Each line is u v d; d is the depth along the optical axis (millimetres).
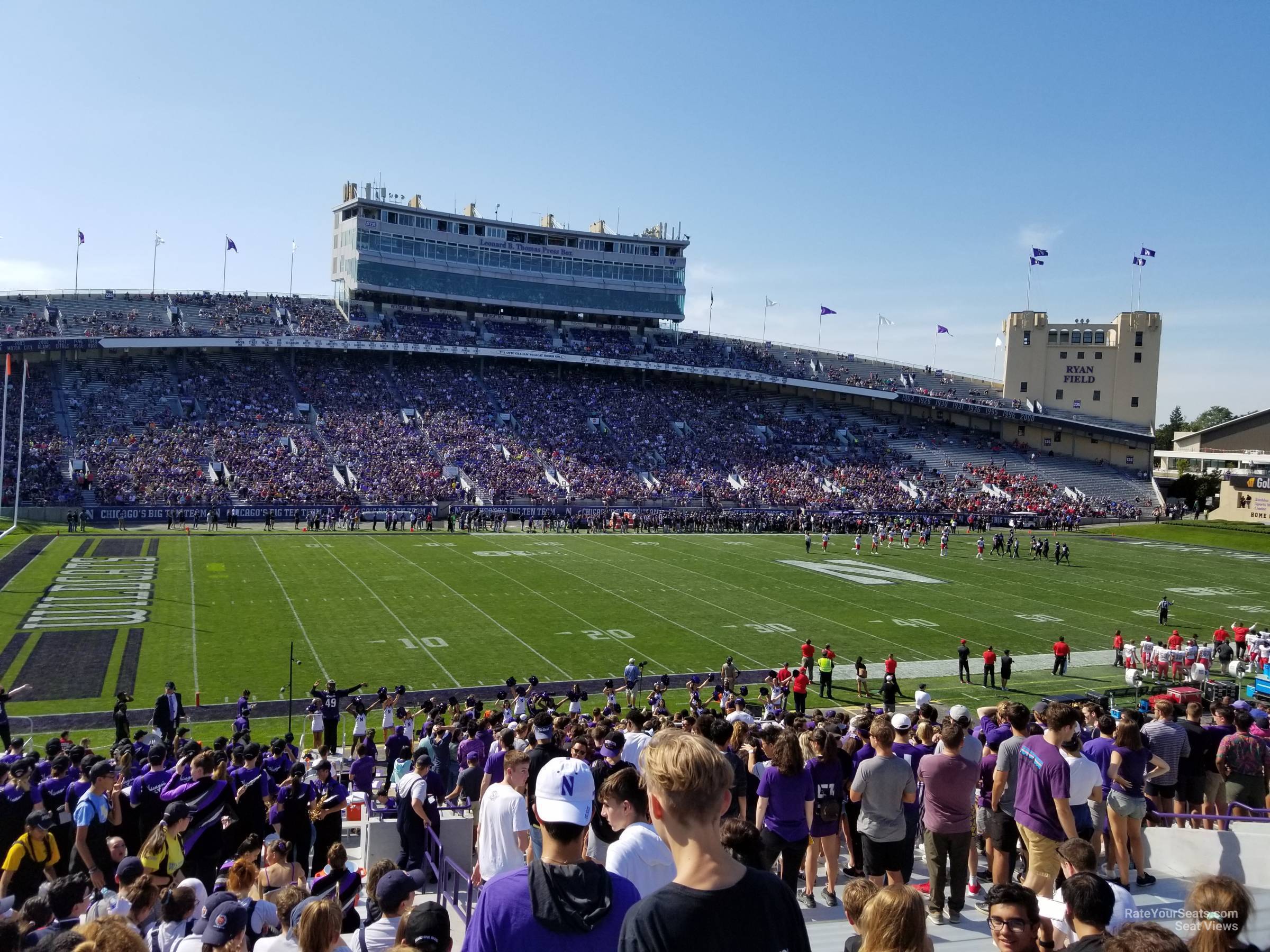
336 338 78688
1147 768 10766
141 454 61719
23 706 25359
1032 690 30969
